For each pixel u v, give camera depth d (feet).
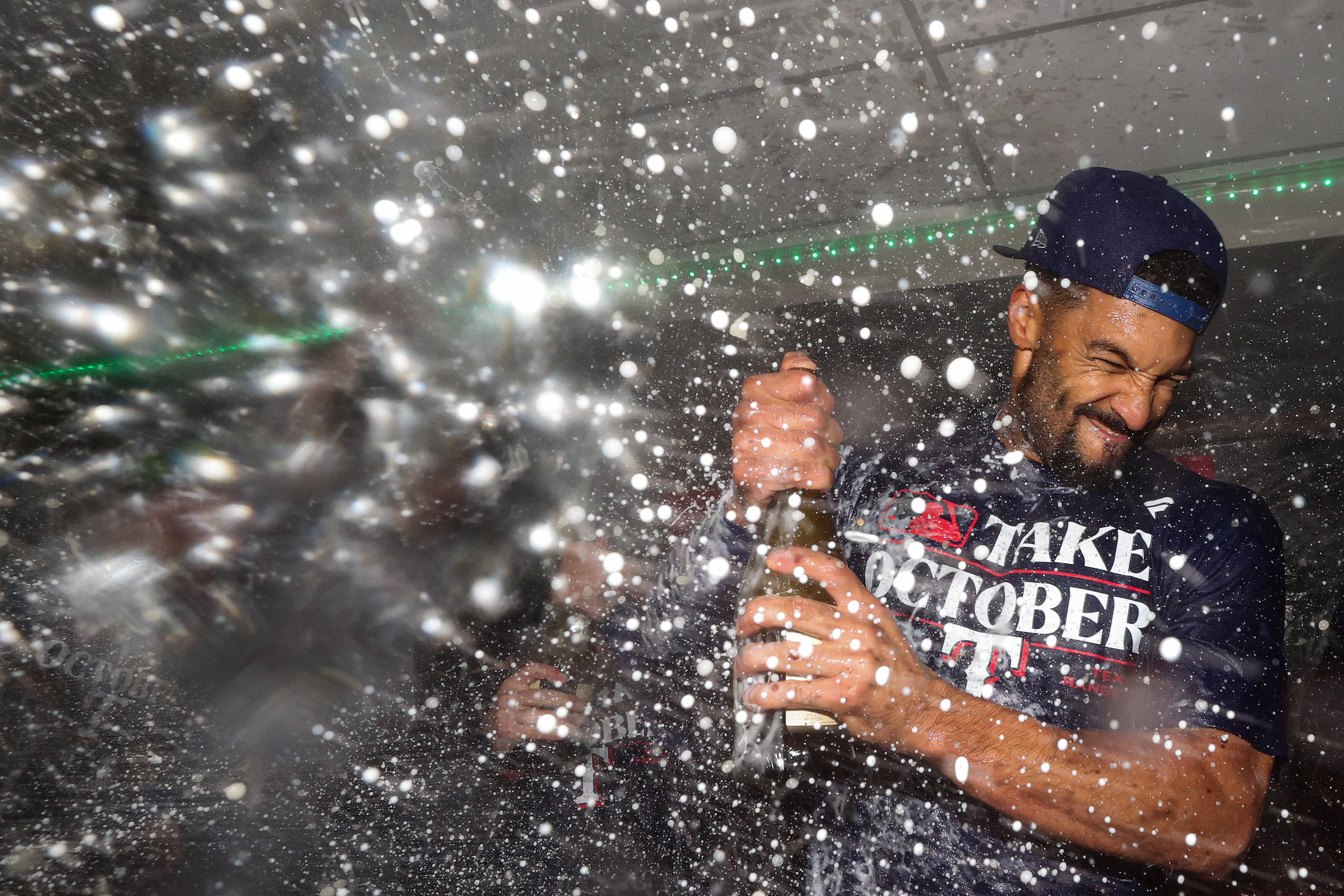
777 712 3.42
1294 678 5.23
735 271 10.55
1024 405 3.71
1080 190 3.56
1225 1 6.02
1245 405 8.53
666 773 4.29
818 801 3.43
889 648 2.71
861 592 2.76
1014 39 6.56
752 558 3.43
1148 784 2.82
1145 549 3.43
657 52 6.73
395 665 4.57
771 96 7.37
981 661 3.35
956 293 9.84
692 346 10.46
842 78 7.11
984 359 9.60
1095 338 3.36
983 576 3.49
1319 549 7.95
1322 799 4.63
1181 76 6.94
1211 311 3.34
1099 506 3.52
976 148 8.19
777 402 3.07
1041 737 2.86
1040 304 3.68
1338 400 8.26
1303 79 6.91
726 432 9.90
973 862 3.12
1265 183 8.42
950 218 9.73
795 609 2.72
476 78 6.91
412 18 6.23
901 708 2.72
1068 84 7.09
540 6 6.14
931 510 3.69
